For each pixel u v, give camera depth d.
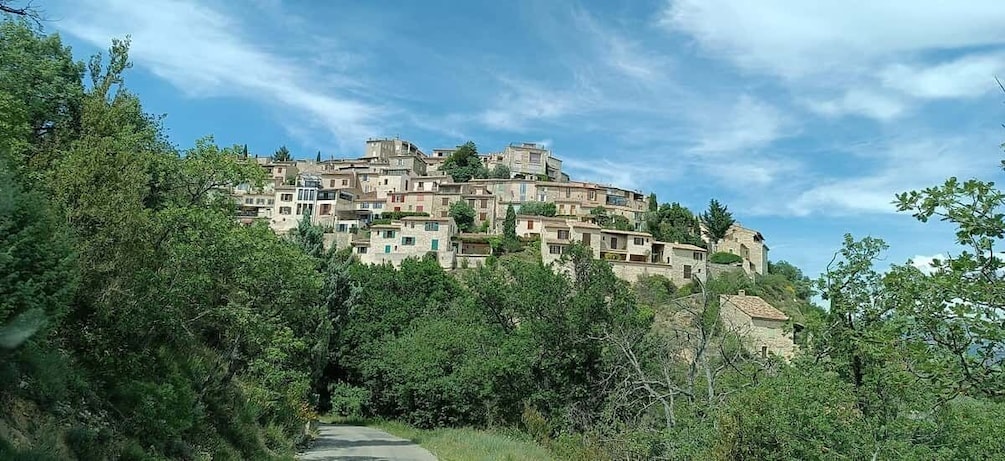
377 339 50.62
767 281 86.94
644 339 31.03
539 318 34.59
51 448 9.55
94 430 11.05
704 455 15.42
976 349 7.66
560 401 33.09
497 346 37.69
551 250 83.75
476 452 26.22
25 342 10.24
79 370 12.34
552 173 138.50
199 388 17.00
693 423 18.09
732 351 21.41
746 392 14.89
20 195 10.69
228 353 20.45
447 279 58.44
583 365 33.38
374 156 146.25
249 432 19.34
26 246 10.31
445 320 46.38
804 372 14.34
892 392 12.67
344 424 44.25
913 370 8.58
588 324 33.16
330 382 50.28
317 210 102.56
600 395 31.02
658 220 101.25
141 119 23.16
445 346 41.81
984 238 7.27
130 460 11.72
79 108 19.77
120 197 13.19
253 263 17.81
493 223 102.44
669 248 84.19
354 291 47.97
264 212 102.31
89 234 12.95
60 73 23.17
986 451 11.47
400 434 36.72
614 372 28.47
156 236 14.86
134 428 12.73
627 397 26.19
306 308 24.42
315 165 135.75
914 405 12.69
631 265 81.31
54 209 11.99
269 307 20.80
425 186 115.94
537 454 26.61
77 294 12.55
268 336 20.95
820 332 14.52
